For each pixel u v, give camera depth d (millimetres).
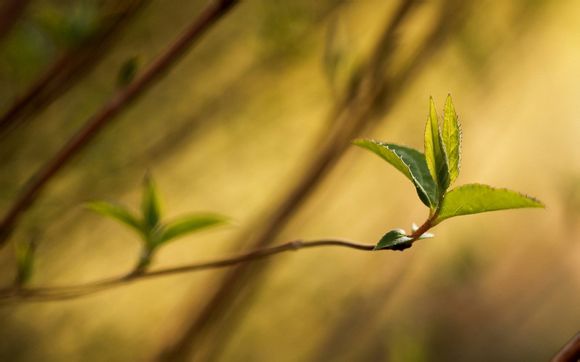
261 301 1196
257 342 1207
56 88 528
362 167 1191
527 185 1312
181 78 971
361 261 1241
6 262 848
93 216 1014
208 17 458
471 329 1339
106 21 530
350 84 577
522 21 903
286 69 891
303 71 893
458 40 813
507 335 1396
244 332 1198
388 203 1256
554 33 1003
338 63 570
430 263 1312
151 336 1115
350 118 614
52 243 978
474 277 1295
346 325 1229
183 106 969
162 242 459
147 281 1170
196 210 1118
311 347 1224
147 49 881
